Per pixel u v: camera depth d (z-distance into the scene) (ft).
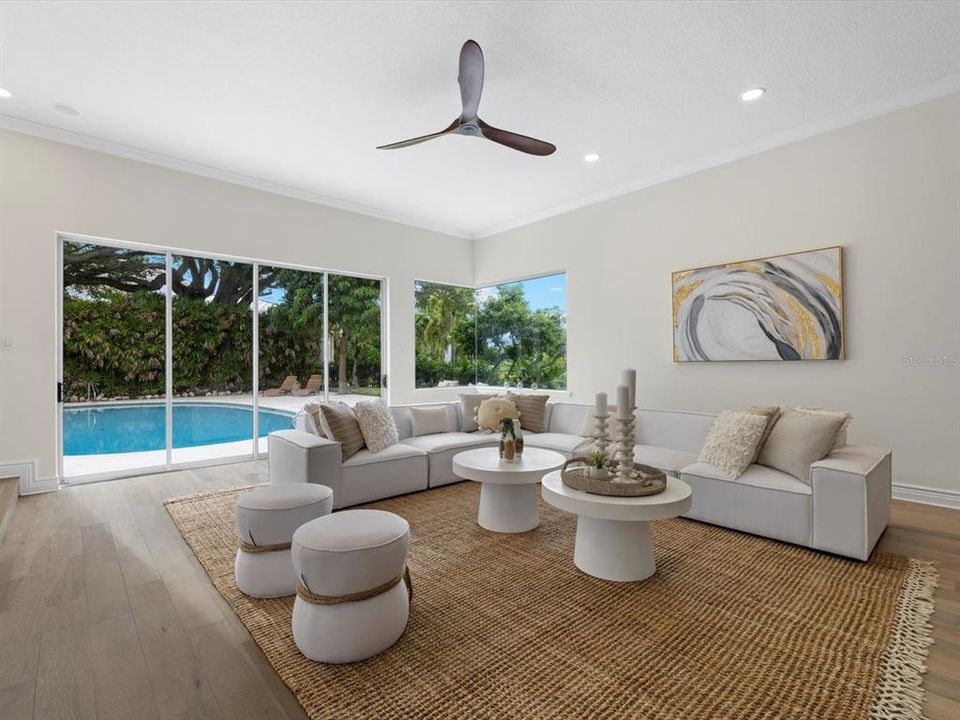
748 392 14.21
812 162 12.87
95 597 7.20
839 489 8.46
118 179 14.08
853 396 12.27
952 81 10.64
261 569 7.13
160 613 6.75
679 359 15.70
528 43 9.21
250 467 15.85
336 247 19.01
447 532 9.90
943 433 11.05
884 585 7.43
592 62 9.85
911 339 11.43
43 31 8.91
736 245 14.40
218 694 5.14
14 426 12.52
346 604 5.63
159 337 15.24
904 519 10.28
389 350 20.75
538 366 21.15
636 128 12.92
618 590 7.37
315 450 10.70
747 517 9.57
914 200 11.34
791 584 7.51
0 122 12.27
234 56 9.70
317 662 5.60
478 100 8.73
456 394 23.13
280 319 17.87
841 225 12.40
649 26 8.74
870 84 10.83
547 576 7.87
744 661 5.61
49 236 13.01
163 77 10.47
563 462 10.33
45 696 5.08
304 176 16.38
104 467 14.23
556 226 20.01
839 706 4.86
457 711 4.84
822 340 12.65
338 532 6.00
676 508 7.38
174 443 15.47
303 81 10.60
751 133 13.29
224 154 14.56
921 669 5.41
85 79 10.57
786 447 9.62
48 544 9.25
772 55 9.67
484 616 6.63
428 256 22.12
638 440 13.56
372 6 8.23
